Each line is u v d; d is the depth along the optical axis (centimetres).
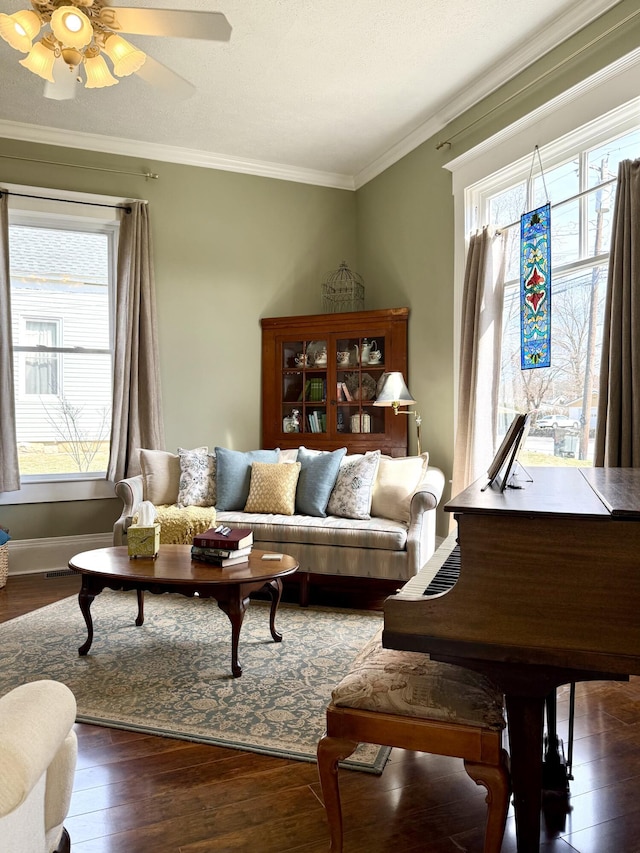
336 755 154
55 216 494
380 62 394
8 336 467
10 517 481
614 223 309
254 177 562
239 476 452
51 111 459
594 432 354
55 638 330
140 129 491
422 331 499
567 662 135
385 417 512
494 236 412
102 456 519
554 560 137
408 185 515
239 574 286
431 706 149
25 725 101
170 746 222
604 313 315
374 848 166
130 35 360
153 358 510
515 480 210
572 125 353
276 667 290
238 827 176
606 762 210
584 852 165
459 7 339
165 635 335
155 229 527
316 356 540
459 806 186
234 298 554
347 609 386
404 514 406
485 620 141
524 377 409
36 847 110
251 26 354
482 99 424
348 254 598
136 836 173
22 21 235
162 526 407
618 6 321
